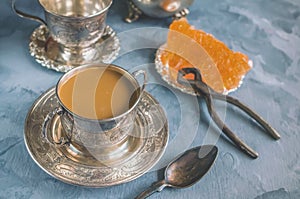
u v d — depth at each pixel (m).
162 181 0.44
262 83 0.57
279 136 0.50
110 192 0.44
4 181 0.44
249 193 0.45
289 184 0.47
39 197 0.43
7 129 0.48
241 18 0.67
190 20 0.65
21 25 0.61
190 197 0.44
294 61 0.61
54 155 0.44
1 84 0.53
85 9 0.60
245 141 0.50
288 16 0.68
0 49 0.57
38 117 0.48
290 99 0.55
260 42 0.63
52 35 0.56
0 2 0.64
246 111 0.52
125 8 0.66
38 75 0.54
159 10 0.61
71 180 0.42
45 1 0.57
